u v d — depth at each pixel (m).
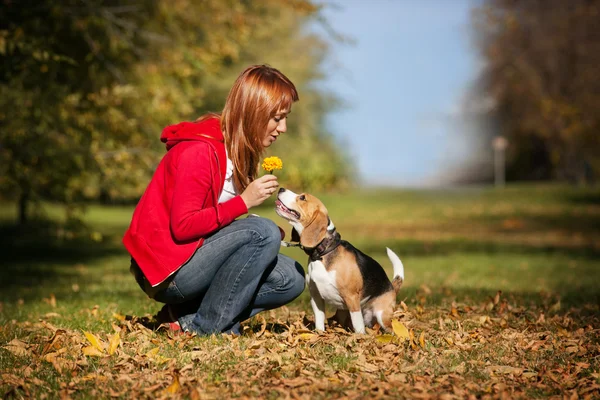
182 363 4.11
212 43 12.83
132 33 11.80
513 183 46.69
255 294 4.82
